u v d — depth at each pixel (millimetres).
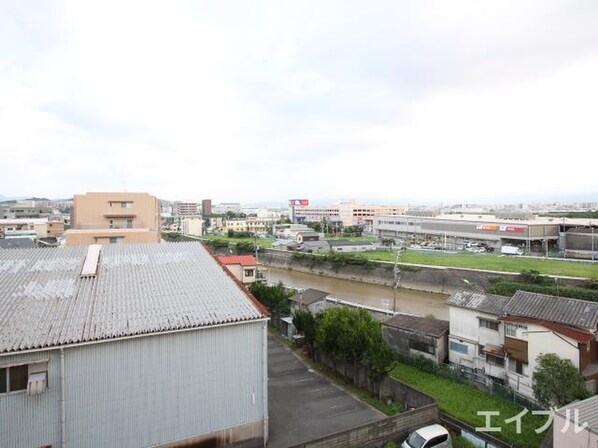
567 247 60281
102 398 11477
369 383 18047
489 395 17766
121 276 15445
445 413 15664
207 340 12875
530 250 66250
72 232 34156
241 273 37531
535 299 19531
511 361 18688
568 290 35469
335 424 15211
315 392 18031
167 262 17359
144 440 11945
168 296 14141
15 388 10648
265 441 13688
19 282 14094
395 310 35938
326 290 49750
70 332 11320
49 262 16312
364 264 56438
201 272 16547
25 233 62312
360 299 43969
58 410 11000
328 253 64812
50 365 10930
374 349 17281
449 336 22109
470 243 74188
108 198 42719
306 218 170500
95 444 11367
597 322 17172
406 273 50750
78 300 13188
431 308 39344
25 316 11867
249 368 13539
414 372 20938
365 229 124000
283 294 29812
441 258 58938
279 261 71812
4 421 10492
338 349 19125
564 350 16547
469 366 20891
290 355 22984
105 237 34938
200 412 12727
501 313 19641
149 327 12016
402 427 14453
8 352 10266
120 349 11719
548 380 15008
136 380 11891
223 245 88125
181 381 12484
